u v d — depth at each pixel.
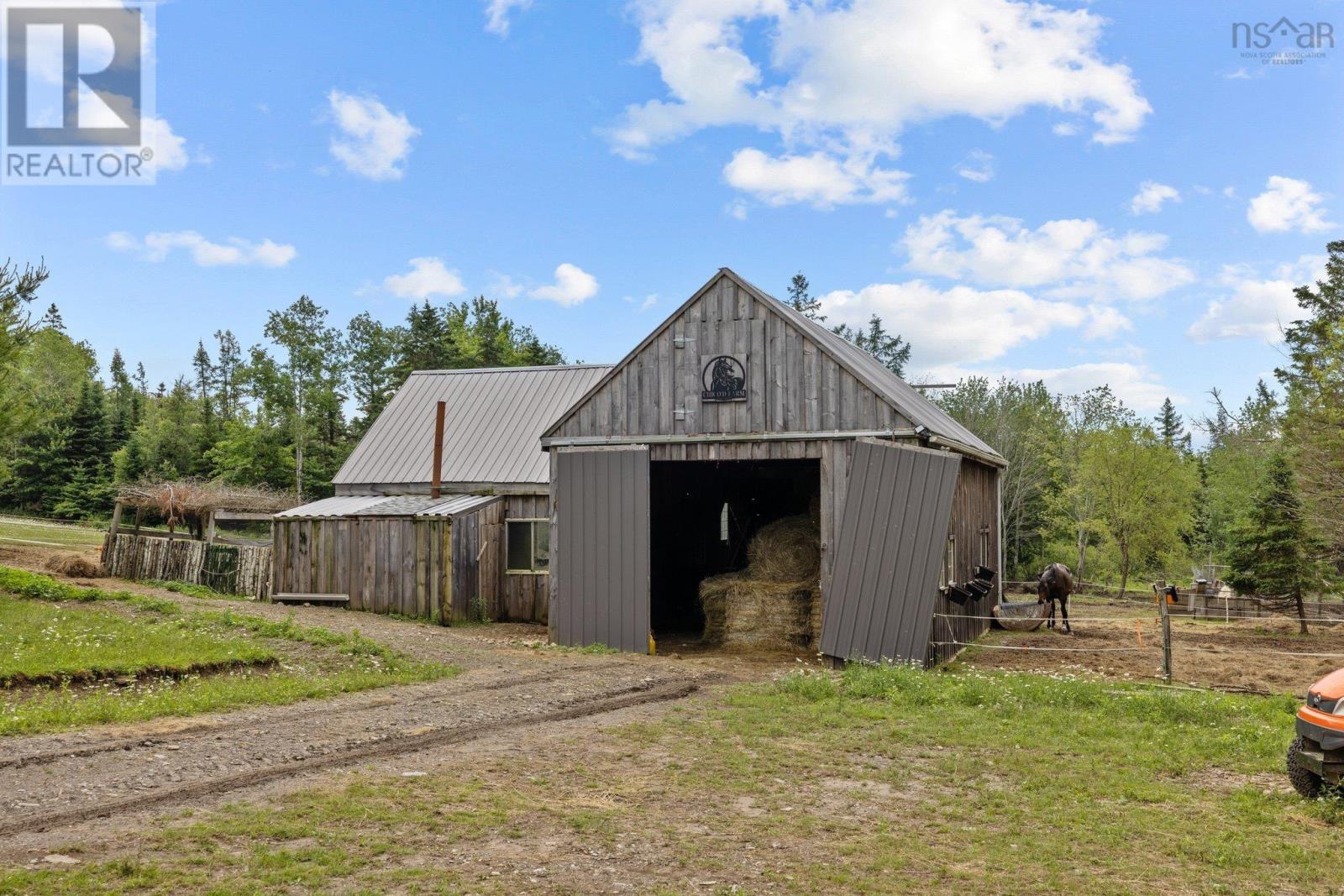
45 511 56.59
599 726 11.30
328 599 23.41
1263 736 10.62
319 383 63.41
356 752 9.66
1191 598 28.72
